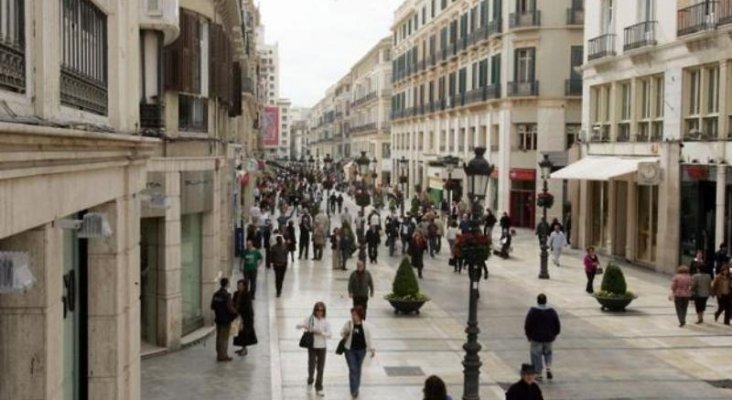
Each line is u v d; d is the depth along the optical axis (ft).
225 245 77.36
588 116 120.37
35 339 22.66
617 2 110.83
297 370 52.06
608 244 116.06
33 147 19.12
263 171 237.04
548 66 152.35
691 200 92.38
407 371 52.16
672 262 95.50
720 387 49.42
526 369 34.40
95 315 31.68
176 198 53.88
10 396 22.67
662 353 57.67
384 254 117.80
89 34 28.40
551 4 151.43
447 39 199.41
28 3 20.70
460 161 172.35
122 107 32.50
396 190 204.23
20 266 17.87
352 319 45.98
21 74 20.07
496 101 162.09
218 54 62.95
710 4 87.61
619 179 106.42
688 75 93.81
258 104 248.52
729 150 84.28
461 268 99.04
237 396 45.11
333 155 458.50
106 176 29.71
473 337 42.57
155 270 53.72
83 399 31.71
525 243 133.80
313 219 125.08
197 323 61.11
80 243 31.30
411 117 240.73
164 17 45.01
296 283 87.45
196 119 58.23
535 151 155.33
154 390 45.85
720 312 67.77
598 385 49.55
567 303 77.10
